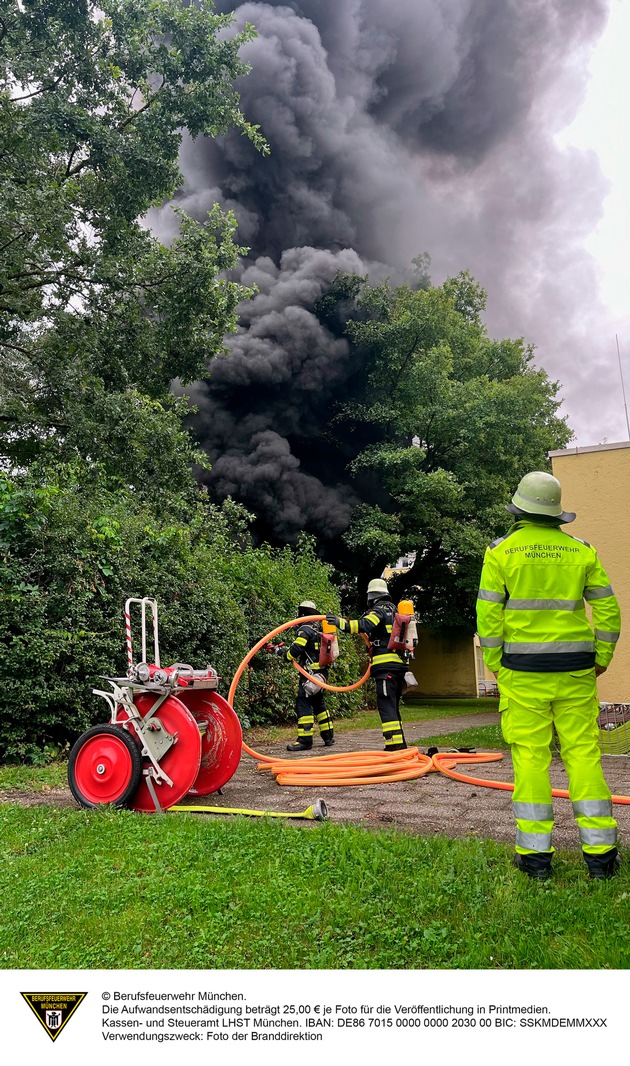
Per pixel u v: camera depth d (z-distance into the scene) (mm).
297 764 6746
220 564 11078
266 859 3635
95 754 5047
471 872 3324
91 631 7828
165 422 15266
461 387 24047
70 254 13234
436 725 12742
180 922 2943
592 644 3545
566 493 9078
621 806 4996
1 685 6977
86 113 13641
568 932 2746
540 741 3445
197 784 5641
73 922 2982
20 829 4434
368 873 3320
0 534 7430
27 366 15102
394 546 22797
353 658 14617
